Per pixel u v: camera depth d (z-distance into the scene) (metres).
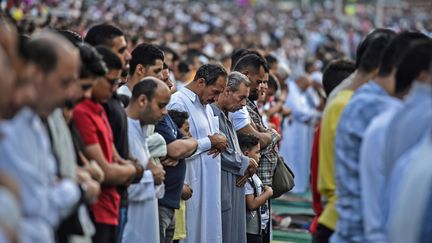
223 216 16.41
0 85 9.36
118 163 13.00
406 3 135.00
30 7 36.06
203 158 15.95
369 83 11.84
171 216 15.16
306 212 25.50
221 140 16.02
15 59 10.14
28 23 26.11
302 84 29.89
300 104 29.42
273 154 17.62
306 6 146.50
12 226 8.77
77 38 14.48
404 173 10.12
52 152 10.93
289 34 84.44
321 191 12.20
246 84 16.72
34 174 9.43
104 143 12.66
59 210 10.09
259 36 77.75
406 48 11.55
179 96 16.17
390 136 10.81
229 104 16.72
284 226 23.12
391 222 10.15
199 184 15.97
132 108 14.11
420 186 9.73
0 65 9.33
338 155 11.51
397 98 11.61
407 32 11.88
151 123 14.18
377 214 10.87
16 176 9.31
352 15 120.06
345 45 74.19
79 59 11.53
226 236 16.45
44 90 10.10
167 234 15.39
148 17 74.81
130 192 13.72
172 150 14.89
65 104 11.25
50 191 9.93
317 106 30.80
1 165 9.30
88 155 12.40
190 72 26.41
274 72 26.56
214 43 49.75
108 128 12.91
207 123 16.23
